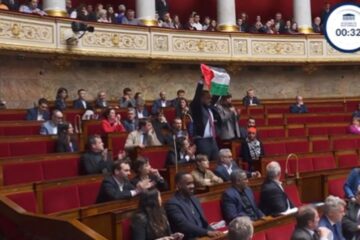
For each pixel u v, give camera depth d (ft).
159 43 38.04
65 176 19.24
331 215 15.34
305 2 45.75
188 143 22.06
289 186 20.54
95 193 17.47
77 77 36.19
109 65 37.93
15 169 17.99
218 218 16.70
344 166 25.54
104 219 13.66
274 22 45.75
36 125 24.67
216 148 23.38
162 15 41.16
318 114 36.76
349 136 30.07
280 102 44.62
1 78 32.09
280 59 43.39
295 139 28.53
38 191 16.15
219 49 41.01
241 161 24.45
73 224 11.56
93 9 41.16
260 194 17.80
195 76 42.16
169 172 19.88
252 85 45.16
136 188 16.14
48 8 33.76
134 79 39.19
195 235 14.40
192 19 41.32
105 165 19.11
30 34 31.07
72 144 21.99
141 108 31.55
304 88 47.19
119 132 24.36
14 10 31.12
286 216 15.69
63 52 32.91
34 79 33.83
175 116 28.63
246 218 11.66
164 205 15.01
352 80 48.57
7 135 23.24
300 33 44.50
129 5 42.96
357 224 16.80
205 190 17.80
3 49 29.66
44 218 12.25
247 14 47.96
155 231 13.28
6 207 13.39
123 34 36.24
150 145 23.43
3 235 13.57
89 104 32.32
